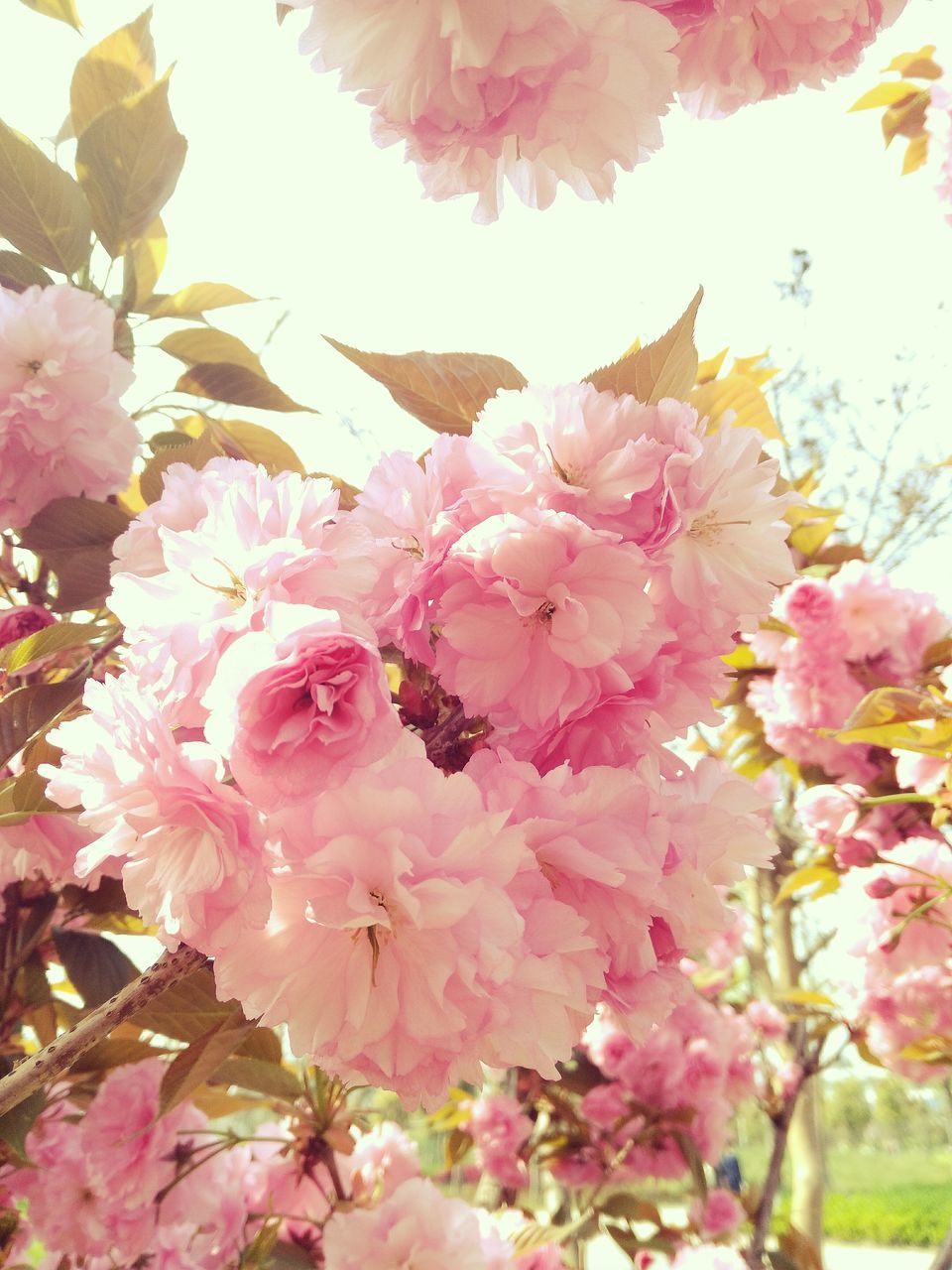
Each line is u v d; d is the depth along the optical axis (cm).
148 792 18
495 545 21
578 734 22
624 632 21
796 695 72
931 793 54
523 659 22
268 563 18
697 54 21
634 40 17
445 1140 99
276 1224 53
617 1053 93
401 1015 18
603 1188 90
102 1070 48
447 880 17
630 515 22
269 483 20
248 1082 51
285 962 18
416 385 28
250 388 52
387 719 18
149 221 50
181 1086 29
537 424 23
